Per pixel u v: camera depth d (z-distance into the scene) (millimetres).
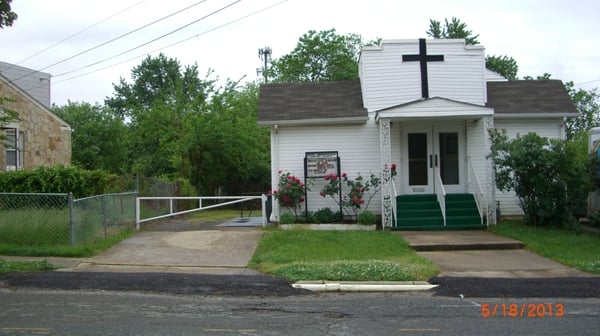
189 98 29172
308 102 16438
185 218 19031
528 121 16109
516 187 14078
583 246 11742
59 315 6629
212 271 9703
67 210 11484
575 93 34094
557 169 13383
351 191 15023
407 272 9094
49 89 27016
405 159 16047
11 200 11617
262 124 15531
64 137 20781
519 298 7867
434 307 7297
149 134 27875
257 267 9969
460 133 16078
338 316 6746
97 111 35031
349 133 15828
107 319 6453
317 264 9781
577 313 6918
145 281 8633
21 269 9461
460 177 16062
